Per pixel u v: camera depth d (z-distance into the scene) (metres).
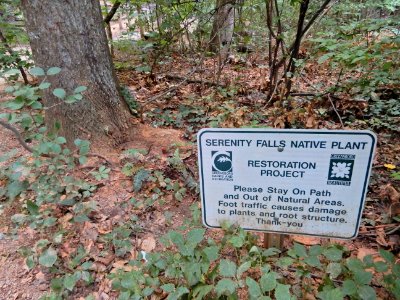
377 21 3.01
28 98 1.77
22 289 1.92
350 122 3.87
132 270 1.78
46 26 2.66
